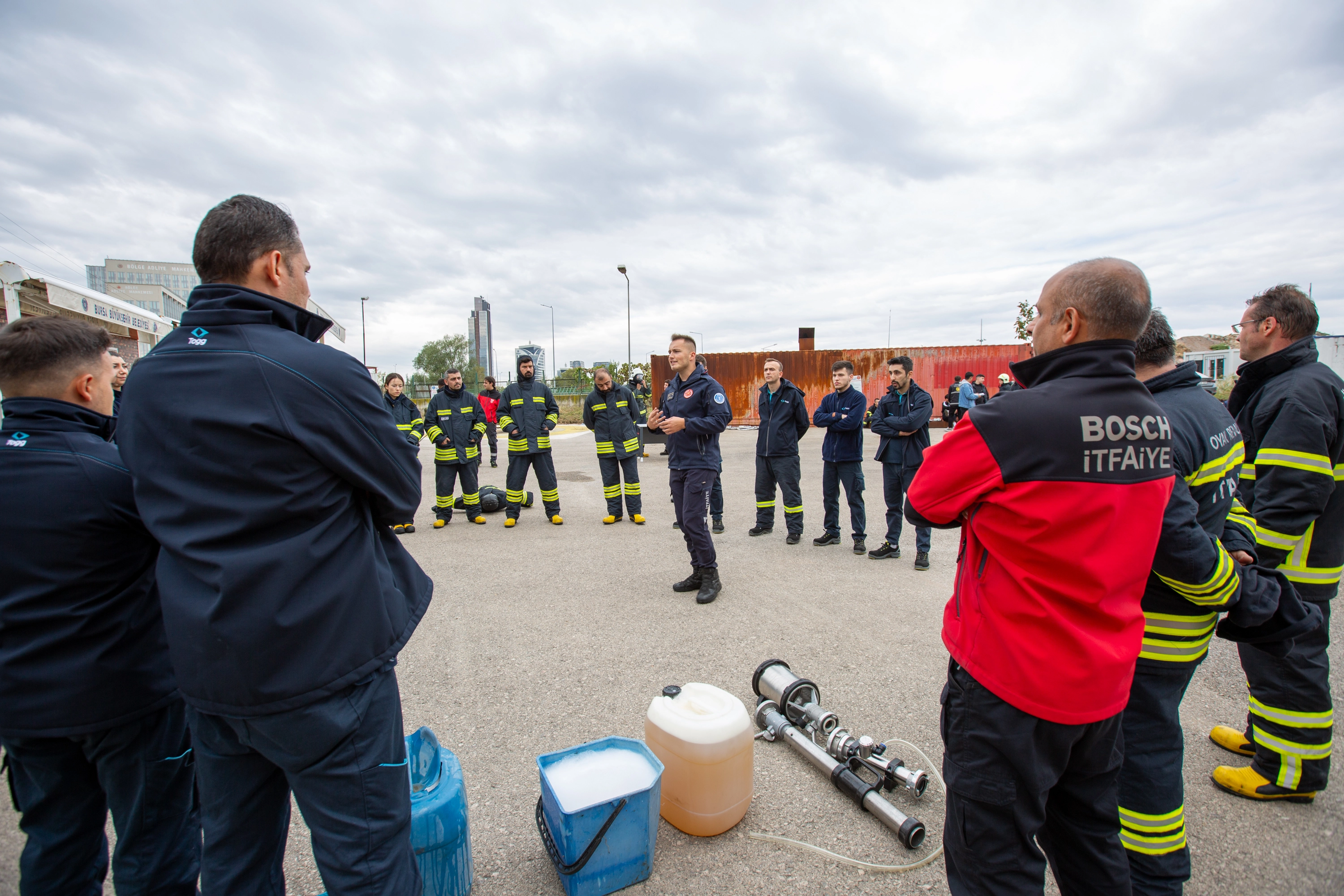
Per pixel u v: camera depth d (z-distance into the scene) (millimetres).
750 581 4883
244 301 1269
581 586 4840
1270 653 1761
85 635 1392
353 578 1283
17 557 1334
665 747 2135
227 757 1279
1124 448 1273
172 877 1574
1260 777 2295
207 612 1148
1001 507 1313
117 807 1512
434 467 12555
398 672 3381
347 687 1255
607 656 3521
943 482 1394
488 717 2887
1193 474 1726
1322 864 1970
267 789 1334
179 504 1171
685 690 2305
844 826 2160
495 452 12758
